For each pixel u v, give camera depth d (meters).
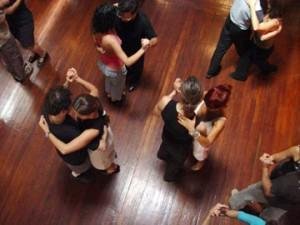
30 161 4.20
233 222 3.94
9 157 4.22
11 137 4.32
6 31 3.98
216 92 2.92
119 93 4.31
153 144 4.35
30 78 4.71
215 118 3.13
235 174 4.19
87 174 3.92
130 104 4.56
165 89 4.69
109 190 4.09
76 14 5.23
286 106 4.60
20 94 4.60
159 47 4.99
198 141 3.14
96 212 3.98
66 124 3.06
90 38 5.02
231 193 3.89
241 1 4.02
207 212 4.00
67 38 5.03
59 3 5.30
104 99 4.58
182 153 3.44
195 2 5.37
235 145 4.35
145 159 4.26
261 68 4.72
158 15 5.26
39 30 5.07
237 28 4.18
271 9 3.96
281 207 3.15
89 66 4.82
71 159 3.35
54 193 4.06
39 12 5.24
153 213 3.99
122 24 3.68
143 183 4.13
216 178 4.17
